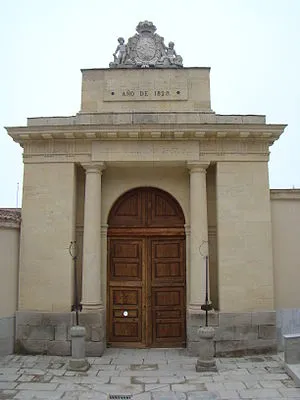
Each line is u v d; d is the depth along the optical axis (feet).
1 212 51.08
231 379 40.47
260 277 49.96
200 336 43.55
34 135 51.01
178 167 54.24
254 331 49.03
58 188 51.47
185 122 51.62
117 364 45.62
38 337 49.37
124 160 51.16
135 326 53.52
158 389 37.91
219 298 49.83
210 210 53.83
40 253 50.70
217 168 51.39
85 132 50.34
